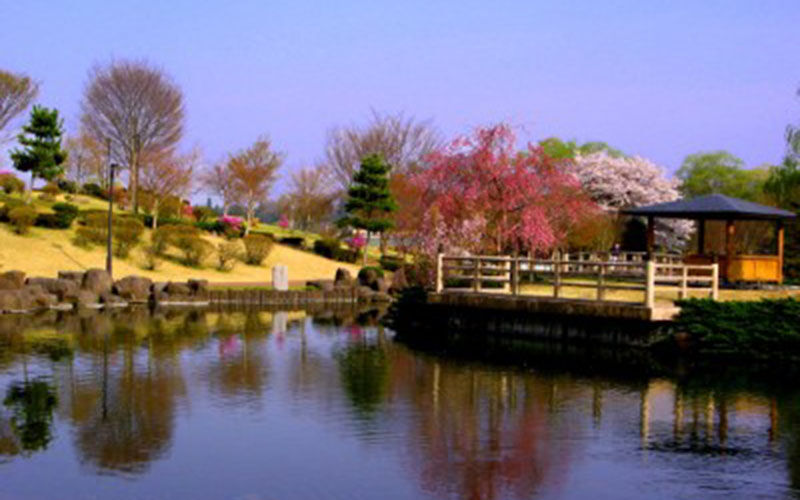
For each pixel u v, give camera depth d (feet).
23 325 78.95
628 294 77.51
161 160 186.60
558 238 110.22
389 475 31.09
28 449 34.19
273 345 67.77
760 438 37.19
